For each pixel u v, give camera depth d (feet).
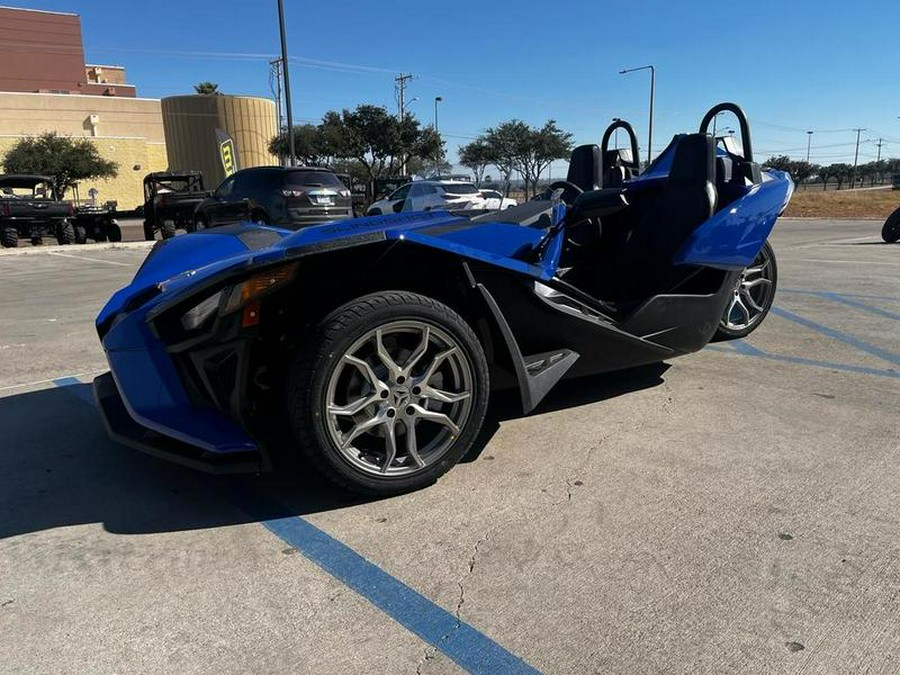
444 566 7.59
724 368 14.55
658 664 6.01
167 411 9.05
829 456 10.04
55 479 10.12
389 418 8.85
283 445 10.78
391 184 102.27
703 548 7.75
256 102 162.91
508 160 170.50
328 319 8.38
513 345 9.65
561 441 10.89
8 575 7.64
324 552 7.95
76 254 51.52
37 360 16.97
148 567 7.75
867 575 7.16
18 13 189.78
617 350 11.50
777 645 6.18
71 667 6.18
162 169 172.86
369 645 6.38
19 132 150.61
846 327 18.30
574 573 7.37
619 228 14.56
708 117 14.76
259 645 6.42
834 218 84.17
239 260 10.05
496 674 5.97
